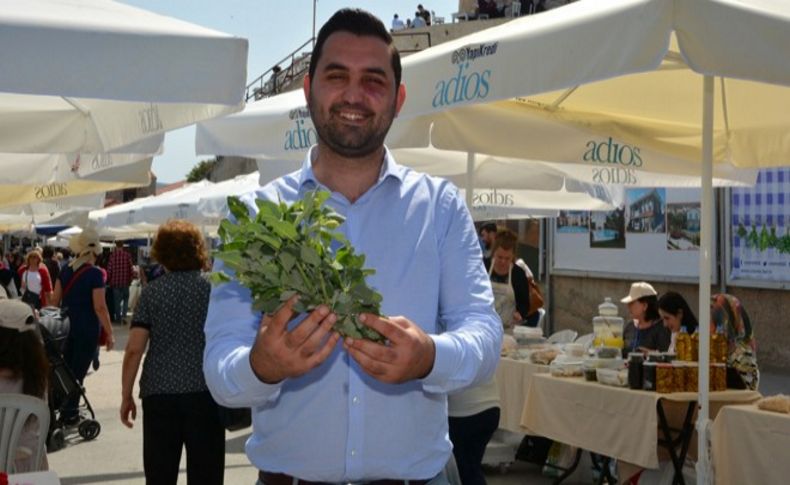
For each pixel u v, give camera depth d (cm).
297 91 637
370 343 181
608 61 358
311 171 232
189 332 529
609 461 675
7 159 635
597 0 438
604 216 1683
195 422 528
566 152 606
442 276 231
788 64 356
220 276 186
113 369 1548
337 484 225
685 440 577
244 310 211
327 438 221
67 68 310
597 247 1706
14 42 307
